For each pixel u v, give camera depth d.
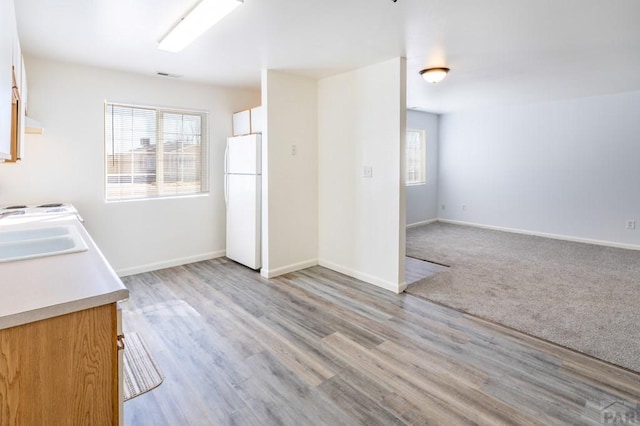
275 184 3.94
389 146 3.51
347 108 3.90
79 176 3.60
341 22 2.52
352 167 3.91
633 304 3.23
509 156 6.59
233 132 4.70
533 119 6.23
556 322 2.88
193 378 2.13
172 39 2.77
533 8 2.32
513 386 2.06
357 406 1.89
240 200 4.30
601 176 5.57
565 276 4.04
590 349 2.46
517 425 1.75
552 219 6.13
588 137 5.65
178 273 4.08
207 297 3.38
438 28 2.64
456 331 2.73
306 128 4.18
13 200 3.27
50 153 3.43
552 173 6.07
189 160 4.43
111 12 2.33
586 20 2.52
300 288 3.64
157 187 4.21
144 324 2.82
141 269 4.08
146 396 1.97
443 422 1.77
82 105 3.58
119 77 3.78
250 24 2.54
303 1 2.18
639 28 2.68
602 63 3.61
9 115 1.51
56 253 1.57
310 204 4.30
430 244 5.66
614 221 5.49
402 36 2.80
